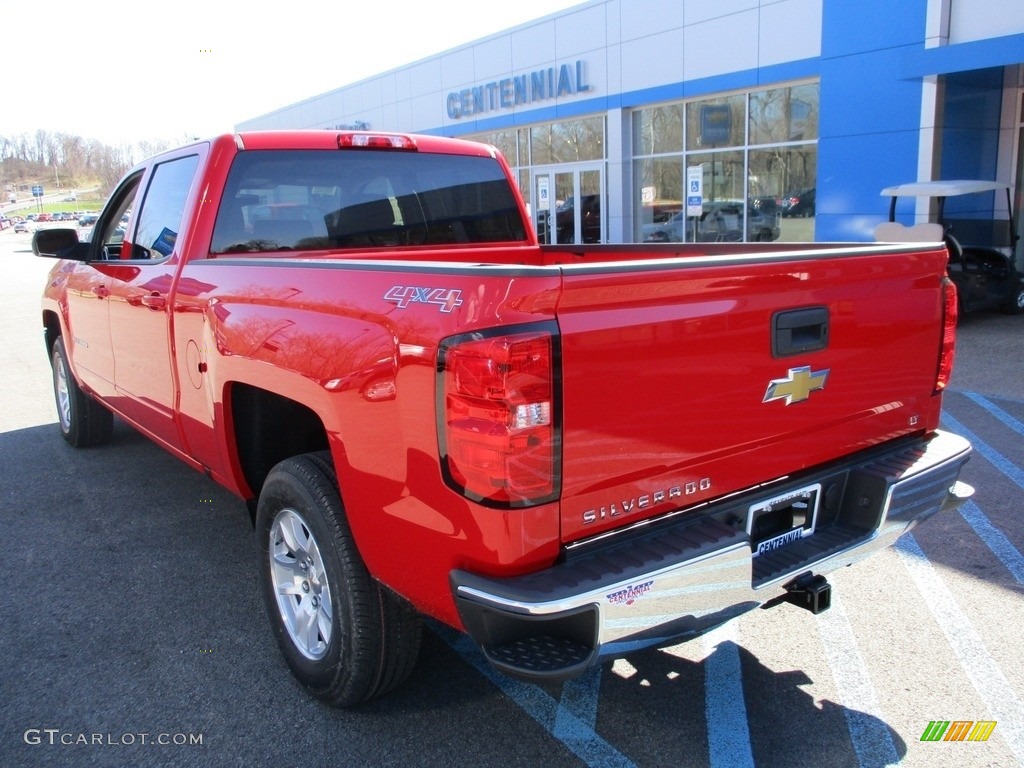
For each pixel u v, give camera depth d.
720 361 2.52
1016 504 4.91
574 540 2.33
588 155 18.08
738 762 2.79
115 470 5.97
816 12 12.97
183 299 3.76
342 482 2.69
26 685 3.31
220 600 3.99
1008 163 13.52
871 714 3.03
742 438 2.63
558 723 3.02
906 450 3.21
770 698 3.14
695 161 16.03
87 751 2.90
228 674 3.37
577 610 2.17
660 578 2.31
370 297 2.57
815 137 13.84
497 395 2.13
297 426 3.64
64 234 5.16
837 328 2.84
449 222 4.68
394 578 2.59
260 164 4.02
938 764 2.76
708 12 14.72
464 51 20.45
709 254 4.27
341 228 4.28
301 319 2.86
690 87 15.34
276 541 3.27
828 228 13.34
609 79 16.86
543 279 2.13
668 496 2.50
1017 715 3.00
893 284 3.02
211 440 3.68
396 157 4.45
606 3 16.55
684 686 3.24
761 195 14.93
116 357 4.87
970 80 12.45
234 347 3.24
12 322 14.65
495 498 2.18
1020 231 13.74
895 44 11.92
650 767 2.78
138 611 3.90
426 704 3.15
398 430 2.41
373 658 2.87
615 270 2.24
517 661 2.24
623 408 2.32
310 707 3.13
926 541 4.45
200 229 3.87
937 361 3.30
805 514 2.94
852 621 3.67
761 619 3.72
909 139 12.03
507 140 20.19
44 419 7.56
